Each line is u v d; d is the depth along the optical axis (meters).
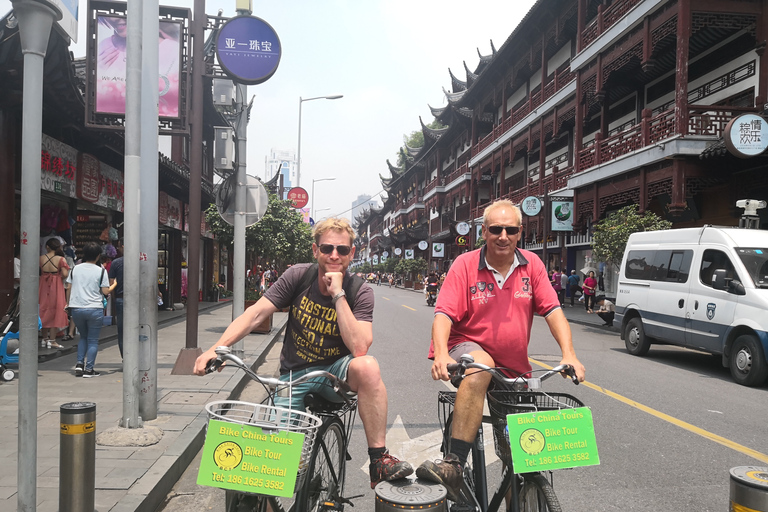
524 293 3.16
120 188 14.80
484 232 3.12
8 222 9.22
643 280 11.75
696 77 18.39
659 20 16.66
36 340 3.10
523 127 29.73
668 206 16.33
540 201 26.56
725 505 4.02
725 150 14.11
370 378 2.79
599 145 20.02
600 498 4.12
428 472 2.55
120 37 7.53
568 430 2.46
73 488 3.08
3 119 9.06
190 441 4.80
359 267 110.00
